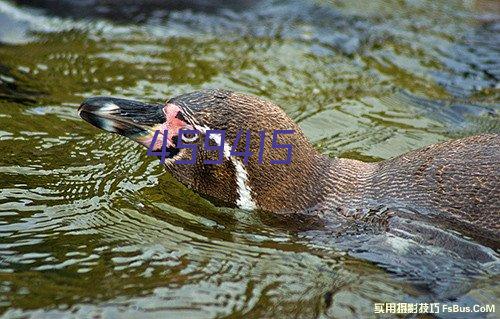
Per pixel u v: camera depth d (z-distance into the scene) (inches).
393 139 588.1
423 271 424.8
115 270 416.5
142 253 435.2
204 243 450.9
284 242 455.5
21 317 371.6
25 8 777.6
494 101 660.7
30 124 582.2
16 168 520.7
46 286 397.4
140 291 398.9
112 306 384.5
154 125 476.4
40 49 717.9
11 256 422.9
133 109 480.4
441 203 451.8
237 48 746.8
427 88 684.1
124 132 480.1
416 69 721.0
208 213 485.1
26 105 612.1
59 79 664.4
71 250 433.1
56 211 474.0
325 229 465.4
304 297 403.5
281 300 400.5
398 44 770.8
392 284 416.2
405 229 446.3
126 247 440.5
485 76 709.9
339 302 400.2
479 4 868.0
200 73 690.2
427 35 792.9
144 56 717.9
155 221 471.8
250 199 481.7
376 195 469.1
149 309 384.8
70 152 548.7
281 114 476.7
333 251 446.0
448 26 815.7
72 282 402.3
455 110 641.0
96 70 685.3
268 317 386.0
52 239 443.2
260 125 469.1
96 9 796.6
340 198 474.3
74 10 790.5
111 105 481.7
